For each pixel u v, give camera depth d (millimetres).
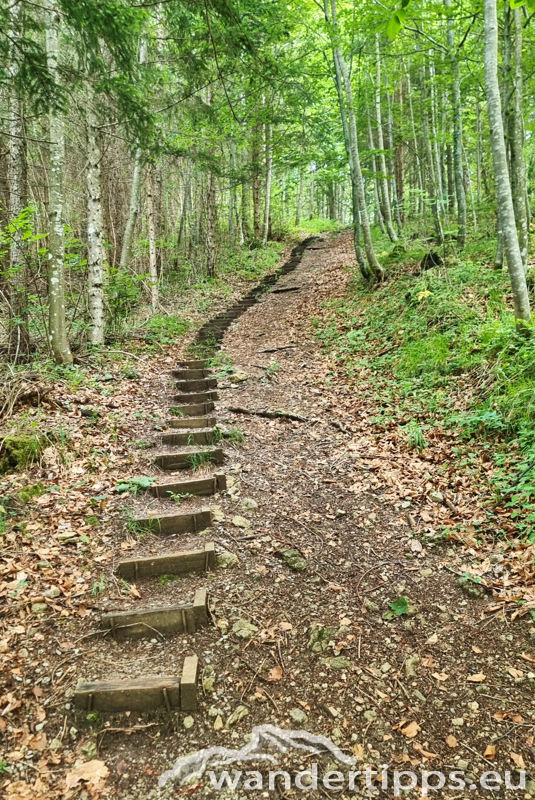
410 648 2768
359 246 10641
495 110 4875
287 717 2402
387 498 4242
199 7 4457
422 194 10062
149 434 5391
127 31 5168
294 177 28297
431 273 8406
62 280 6512
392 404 5996
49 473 4133
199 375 7527
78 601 3027
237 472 4762
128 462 4688
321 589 3262
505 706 2373
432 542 3645
